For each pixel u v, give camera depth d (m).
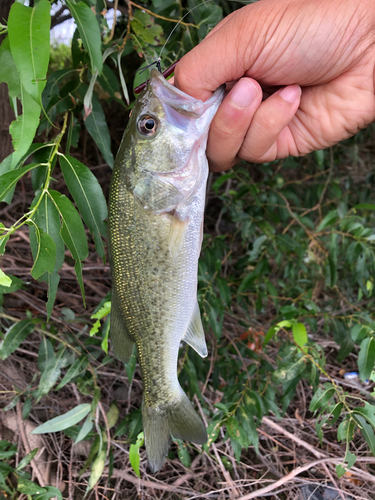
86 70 0.32
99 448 0.37
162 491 0.42
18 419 0.40
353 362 0.59
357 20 0.25
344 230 0.48
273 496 0.42
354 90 0.29
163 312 0.28
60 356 0.38
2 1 0.37
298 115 0.32
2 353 0.36
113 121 0.69
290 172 0.81
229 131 0.26
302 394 0.52
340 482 0.42
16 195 0.56
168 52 0.36
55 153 0.23
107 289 0.58
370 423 0.33
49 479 0.40
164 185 0.26
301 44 0.25
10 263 0.49
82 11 0.20
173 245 0.27
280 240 0.49
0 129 0.41
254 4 0.25
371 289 0.50
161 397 0.29
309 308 0.45
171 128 0.26
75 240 0.23
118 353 0.30
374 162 0.81
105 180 0.69
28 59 0.17
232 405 0.39
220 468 0.43
